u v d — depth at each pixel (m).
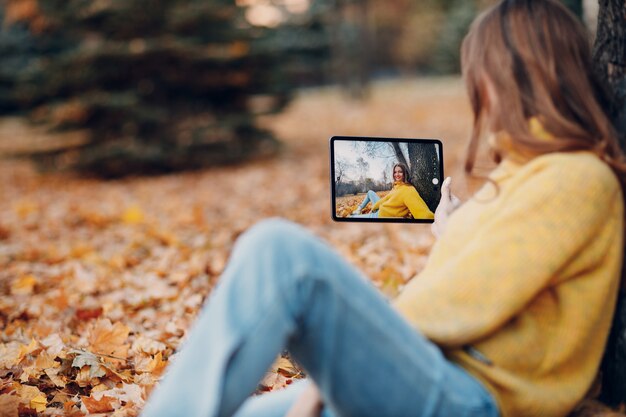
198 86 10.84
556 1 1.67
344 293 1.39
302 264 1.37
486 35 1.67
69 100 10.55
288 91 11.64
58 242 6.39
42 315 3.84
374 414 1.45
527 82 1.60
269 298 1.35
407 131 14.38
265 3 13.13
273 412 1.73
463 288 1.48
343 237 5.57
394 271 3.96
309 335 1.41
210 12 10.57
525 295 1.46
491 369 1.51
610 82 1.97
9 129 18.20
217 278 4.47
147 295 4.07
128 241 6.20
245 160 11.27
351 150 2.10
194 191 9.21
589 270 1.54
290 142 13.70
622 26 1.91
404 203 2.12
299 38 26.41
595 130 1.59
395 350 1.42
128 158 10.45
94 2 10.27
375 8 30.53
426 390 1.44
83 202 8.91
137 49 10.23
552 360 1.55
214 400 1.31
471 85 1.72
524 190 1.51
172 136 10.73
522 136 1.56
